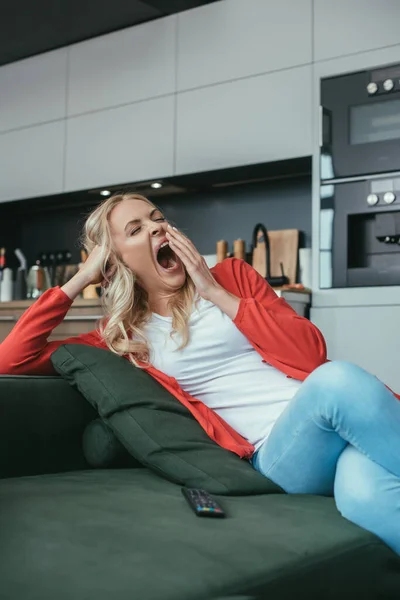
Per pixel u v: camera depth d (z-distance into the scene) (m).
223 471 1.57
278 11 3.90
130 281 1.95
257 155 3.94
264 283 1.99
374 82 3.57
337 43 3.70
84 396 1.87
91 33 4.55
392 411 1.34
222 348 1.86
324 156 3.68
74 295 1.98
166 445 1.65
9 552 1.06
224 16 4.09
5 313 4.44
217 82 4.10
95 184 4.54
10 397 1.77
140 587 0.93
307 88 3.79
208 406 1.85
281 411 1.75
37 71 4.85
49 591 0.91
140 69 4.39
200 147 4.14
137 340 1.91
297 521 1.28
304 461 1.53
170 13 4.28
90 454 1.88
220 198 4.57
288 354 1.80
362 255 3.67
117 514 1.26
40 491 1.46
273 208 4.36
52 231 5.27
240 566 1.03
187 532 1.16
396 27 3.54
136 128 4.39
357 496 1.33
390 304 3.40
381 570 1.26
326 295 3.59
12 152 4.93
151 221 1.97
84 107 4.62
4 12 4.20
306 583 1.08
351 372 1.41
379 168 3.52
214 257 4.41
